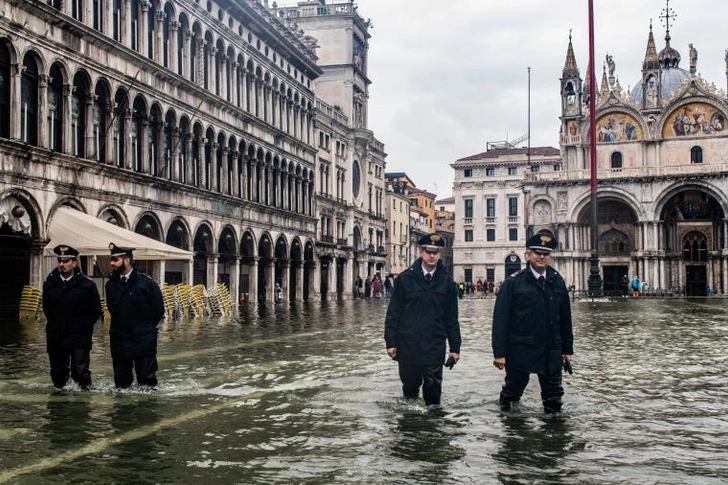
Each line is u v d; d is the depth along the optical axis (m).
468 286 105.00
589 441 8.59
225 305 34.47
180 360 16.23
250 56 51.19
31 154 27.86
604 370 14.70
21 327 24.50
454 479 7.08
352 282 78.06
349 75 79.19
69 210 29.69
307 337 22.58
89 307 11.95
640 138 86.00
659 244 83.62
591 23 52.16
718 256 82.38
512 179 110.12
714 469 7.45
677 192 82.75
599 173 85.00
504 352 10.22
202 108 43.00
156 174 38.09
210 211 43.84
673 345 19.81
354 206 79.00
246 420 9.76
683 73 100.56
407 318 10.73
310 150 64.25
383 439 8.68
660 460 7.77
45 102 29.19
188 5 41.53
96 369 14.56
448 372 14.38
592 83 51.69
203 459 7.81
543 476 7.18
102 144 33.47
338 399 11.32
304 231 62.19
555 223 86.38
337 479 7.08
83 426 9.29
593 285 53.75
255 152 51.69
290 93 60.16
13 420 9.62
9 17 26.89
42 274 28.75
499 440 8.63
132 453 8.03
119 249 11.79
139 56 35.66
